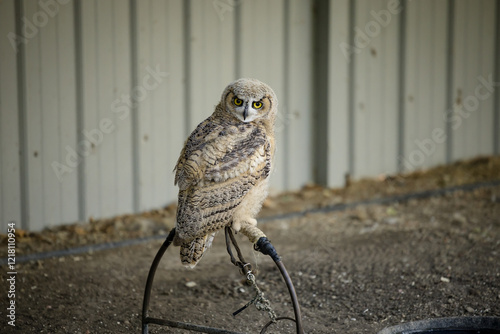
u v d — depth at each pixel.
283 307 4.49
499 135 8.84
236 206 3.52
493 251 5.37
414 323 4.15
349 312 4.39
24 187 5.78
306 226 6.32
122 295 4.69
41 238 5.75
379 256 5.36
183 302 4.57
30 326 4.14
